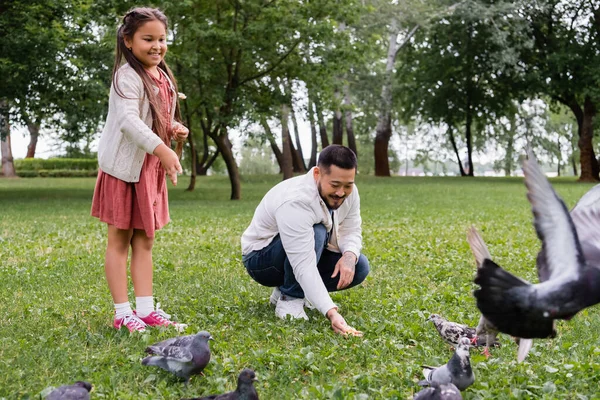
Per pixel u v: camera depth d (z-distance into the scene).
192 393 4.71
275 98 26.05
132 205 6.22
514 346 5.96
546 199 3.32
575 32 42.50
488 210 21.22
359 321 6.58
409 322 6.50
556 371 5.17
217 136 26.88
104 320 6.62
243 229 15.16
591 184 38.88
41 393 4.46
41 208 21.75
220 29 24.23
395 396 4.66
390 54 44.84
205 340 4.87
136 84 6.07
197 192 31.66
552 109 47.19
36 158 57.97
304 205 6.28
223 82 25.94
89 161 57.72
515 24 41.16
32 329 6.21
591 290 3.26
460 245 12.41
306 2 25.73
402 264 10.21
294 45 25.12
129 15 6.15
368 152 76.25
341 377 5.14
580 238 3.53
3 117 29.84
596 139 61.94
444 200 26.12
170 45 24.64
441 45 46.16
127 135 5.93
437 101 48.53
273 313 6.95
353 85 41.78
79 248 11.87
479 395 4.70
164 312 6.67
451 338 5.85
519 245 12.62
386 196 28.45
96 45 25.53
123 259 6.35
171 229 15.16
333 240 6.87
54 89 25.03
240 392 4.19
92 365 5.21
